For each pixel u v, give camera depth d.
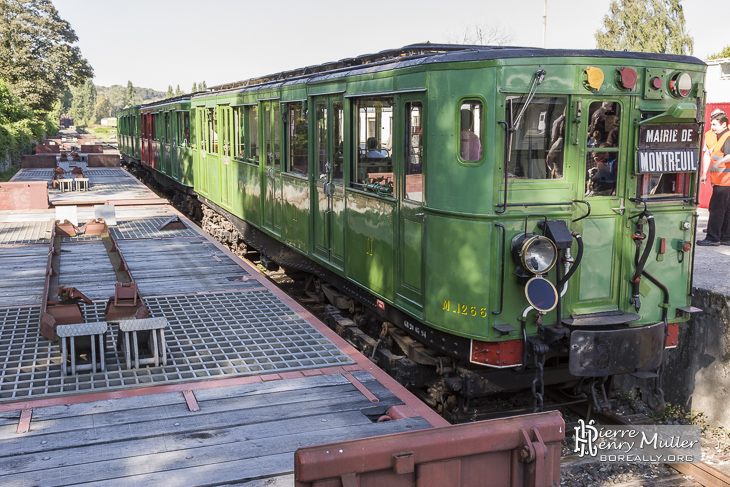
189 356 5.75
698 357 6.41
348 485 2.71
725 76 13.16
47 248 10.74
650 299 5.57
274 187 9.90
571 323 5.11
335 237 7.68
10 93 41.22
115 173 25.05
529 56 4.92
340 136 7.37
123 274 8.83
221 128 13.25
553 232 4.99
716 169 8.73
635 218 5.40
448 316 5.34
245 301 7.61
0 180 25.06
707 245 8.93
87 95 173.62
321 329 6.55
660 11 46.34
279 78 10.17
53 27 56.59
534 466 2.94
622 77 5.06
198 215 17.05
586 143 5.16
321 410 4.64
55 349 5.95
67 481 3.64
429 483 2.88
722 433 6.06
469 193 5.08
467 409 5.76
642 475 5.25
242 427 4.36
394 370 6.30
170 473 3.74
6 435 4.20
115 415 4.53
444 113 5.20
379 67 6.29
